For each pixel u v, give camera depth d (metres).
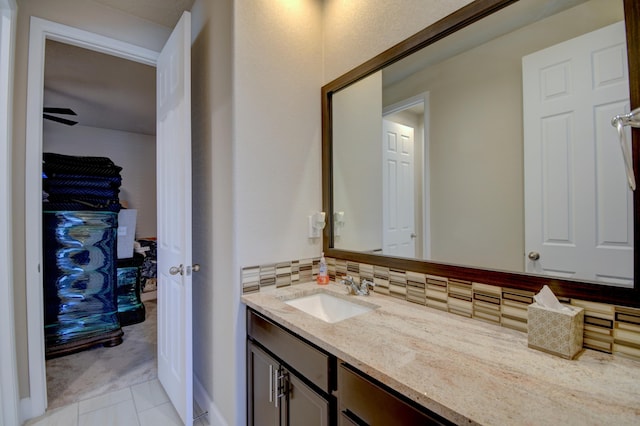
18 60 1.70
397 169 1.44
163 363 2.00
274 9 1.59
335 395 0.95
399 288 1.38
